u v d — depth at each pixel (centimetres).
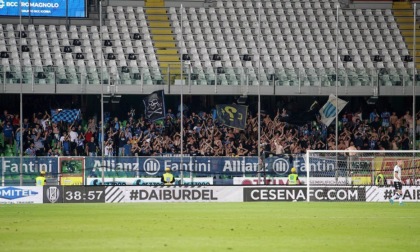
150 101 16450
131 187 13775
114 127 17550
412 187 13838
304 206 12375
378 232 8125
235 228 8512
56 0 19388
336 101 16500
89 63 18750
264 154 15325
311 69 19100
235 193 13900
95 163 14938
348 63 19650
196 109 18588
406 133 18412
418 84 18525
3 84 17325
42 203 13512
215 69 18138
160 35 19738
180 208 11875
